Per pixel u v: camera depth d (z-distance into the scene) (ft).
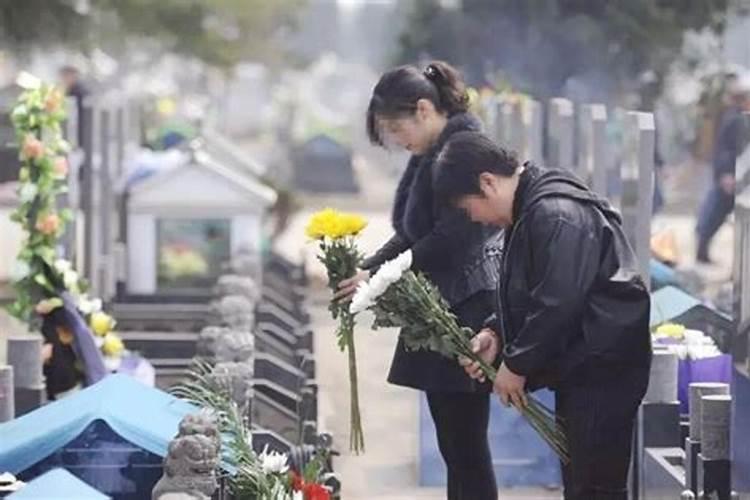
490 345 30.63
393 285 30.32
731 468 32.24
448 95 33.71
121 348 44.68
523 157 54.80
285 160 154.20
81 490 24.66
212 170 67.00
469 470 34.42
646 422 37.40
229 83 175.32
